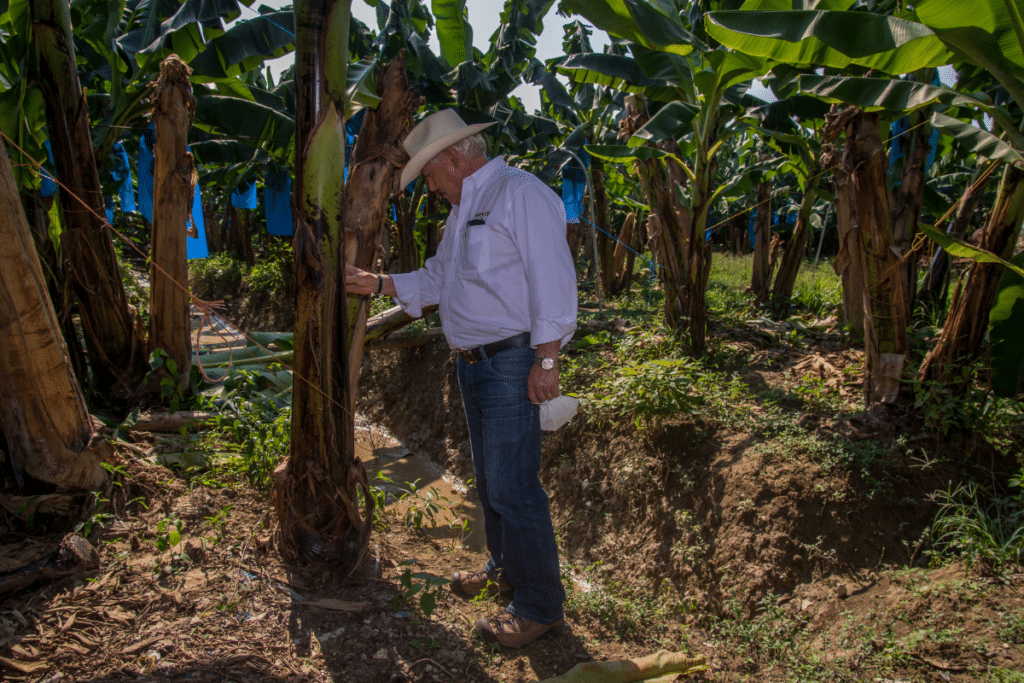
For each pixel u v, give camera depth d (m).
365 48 6.75
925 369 3.59
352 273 2.24
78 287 3.65
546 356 1.95
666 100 5.21
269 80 9.16
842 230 4.52
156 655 1.84
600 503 3.97
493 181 2.04
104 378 3.84
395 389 6.48
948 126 3.92
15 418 2.32
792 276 6.96
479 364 2.09
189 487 2.84
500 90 6.24
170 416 3.61
